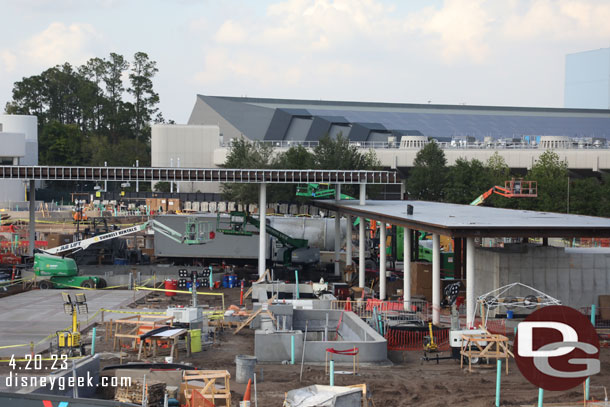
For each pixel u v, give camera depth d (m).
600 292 53.88
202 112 190.38
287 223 91.31
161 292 68.00
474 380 37.47
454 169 125.88
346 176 74.06
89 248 81.50
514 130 199.00
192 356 42.88
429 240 93.38
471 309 47.59
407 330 47.25
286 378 37.62
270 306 51.19
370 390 35.28
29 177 71.94
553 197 113.06
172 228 80.94
